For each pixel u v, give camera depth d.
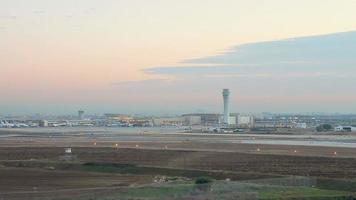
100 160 106.56
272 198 50.62
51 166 95.06
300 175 79.88
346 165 99.25
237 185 55.59
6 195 49.69
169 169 86.88
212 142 182.62
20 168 93.25
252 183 58.53
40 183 70.31
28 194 50.50
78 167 92.94
